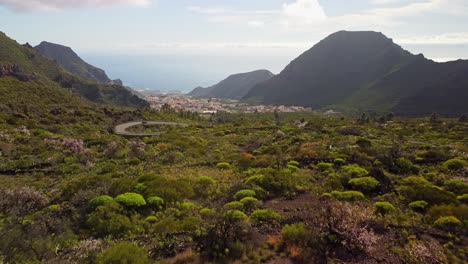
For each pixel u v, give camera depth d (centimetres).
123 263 828
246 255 947
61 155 3009
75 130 4700
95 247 978
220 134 4706
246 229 1041
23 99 6169
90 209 1329
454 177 1911
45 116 5362
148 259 887
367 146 2783
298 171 2069
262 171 1988
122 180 1644
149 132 5203
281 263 912
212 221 1116
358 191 1568
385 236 1066
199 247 974
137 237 1104
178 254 958
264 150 2961
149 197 1434
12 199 1509
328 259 916
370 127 5112
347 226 1002
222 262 912
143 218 1305
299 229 1027
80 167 2639
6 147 3138
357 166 2016
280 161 2298
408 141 3612
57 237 1086
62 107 6341
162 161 2661
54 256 947
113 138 4169
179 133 4775
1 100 5672
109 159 2966
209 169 2273
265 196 1548
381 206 1326
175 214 1334
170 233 1098
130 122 6419
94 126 5291
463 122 6119
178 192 1530
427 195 1434
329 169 2045
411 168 2066
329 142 3231
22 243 950
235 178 1934
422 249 946
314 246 973
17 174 2486
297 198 1540
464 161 2156
